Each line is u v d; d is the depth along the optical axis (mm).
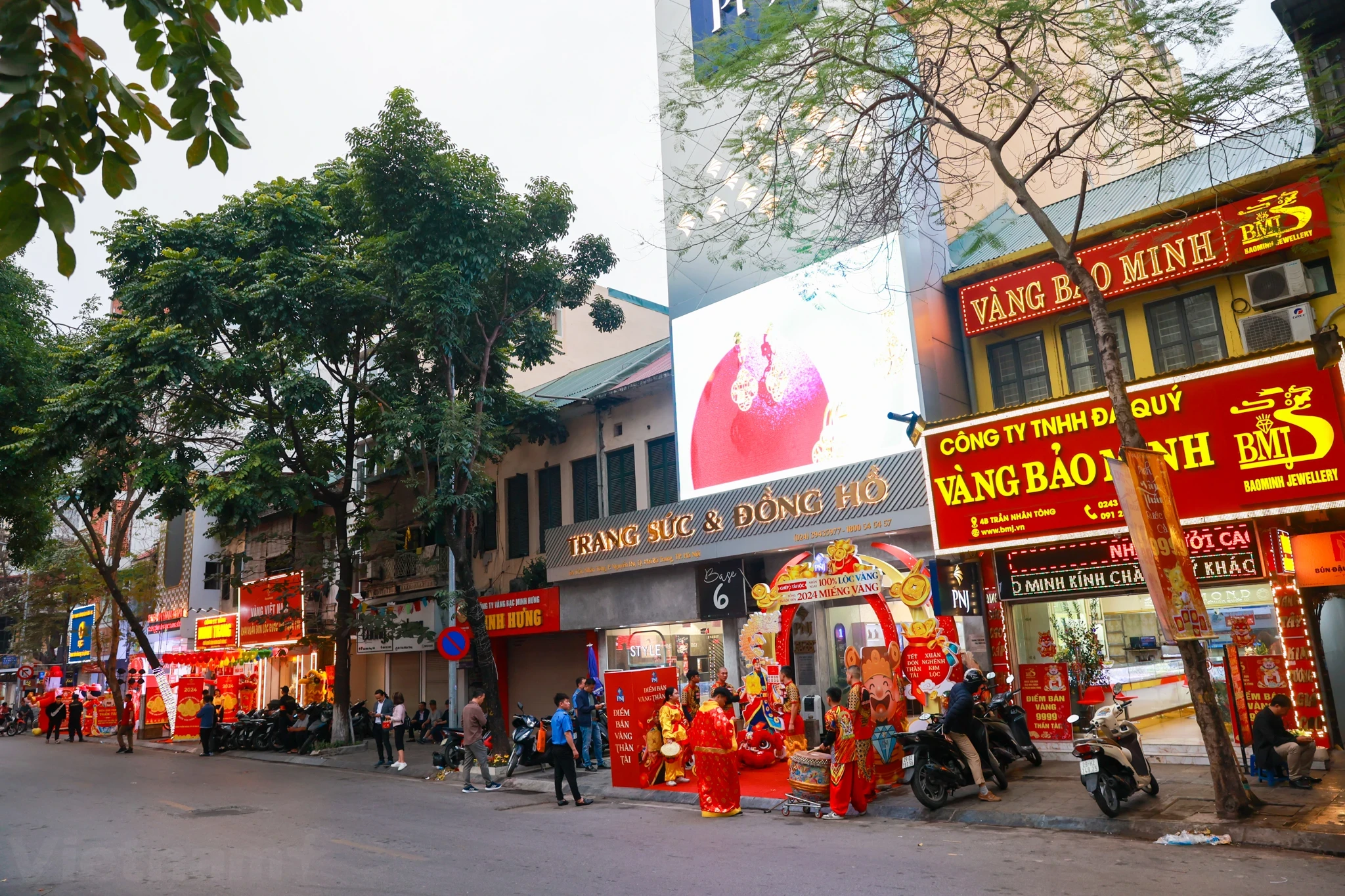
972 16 10328
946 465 14016
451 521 18438
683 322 19594
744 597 17156
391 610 22750
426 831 10422
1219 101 9938
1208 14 9727
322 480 23328
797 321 17406
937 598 13555
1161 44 10258
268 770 19312
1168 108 10148
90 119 3650
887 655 12469
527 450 24875
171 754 24766
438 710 25609
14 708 45000
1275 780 9734
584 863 8344
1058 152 10281
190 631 36125
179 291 18984
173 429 21844
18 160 3373
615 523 19453
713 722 10984
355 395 22281
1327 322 12141
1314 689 11180
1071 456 12797
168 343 18531
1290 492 10898
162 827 11141
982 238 15086
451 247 17781
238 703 29344
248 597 31609
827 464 16516
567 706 12734
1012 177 10180
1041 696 13531
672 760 13398
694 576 18125
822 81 10812
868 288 16312
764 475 17547
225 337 20797
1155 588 8695
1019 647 13875
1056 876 7098
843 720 10555
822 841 9008
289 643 29797
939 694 12188
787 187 12672
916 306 15672
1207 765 11633
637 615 19141
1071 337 14961
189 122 3918
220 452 27062
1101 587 12836
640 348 30641
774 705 14141
